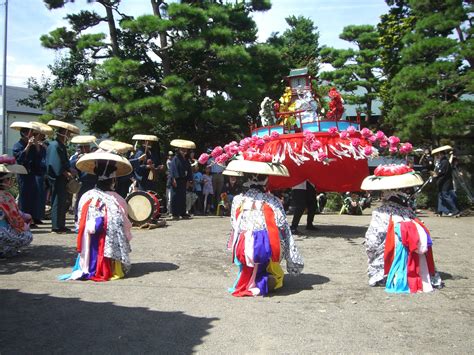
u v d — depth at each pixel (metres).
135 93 18.62
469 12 17.77
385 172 5.72
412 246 5.49
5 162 7.24
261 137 9.30
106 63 16.97
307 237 9.71
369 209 19.02
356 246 8.61
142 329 4.23
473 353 3.71
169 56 20.33
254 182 5.75
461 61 17.73
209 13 18.02
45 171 10.99
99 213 6.14
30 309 4.78
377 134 8.68
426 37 18.17
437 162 15.30
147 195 11.05
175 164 13.55
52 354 3.65
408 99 17.38
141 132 17.61
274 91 22.00
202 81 20.28
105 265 6.09
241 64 19.16
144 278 6.18
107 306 4.91
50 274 6.33
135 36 19.45
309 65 24.00
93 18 19.83
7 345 3.82
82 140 10.22
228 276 6.31
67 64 23.55
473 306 4.95
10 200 7.39
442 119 16.44
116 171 6.77
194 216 14.85
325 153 8.69
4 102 25.38
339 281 6.04
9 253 7.36
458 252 8.08
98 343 3.88
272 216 5.50
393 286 5.57
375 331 4.20
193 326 4.32
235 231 5.54
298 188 9.99
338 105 9.65
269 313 4.72
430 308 4.88
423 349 3.79
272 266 5.59
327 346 3.85
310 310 4.83
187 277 6.24
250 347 3.82
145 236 9.80
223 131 22.28
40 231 10.20
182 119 19.02
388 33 22.42
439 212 15.22
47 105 18.38
